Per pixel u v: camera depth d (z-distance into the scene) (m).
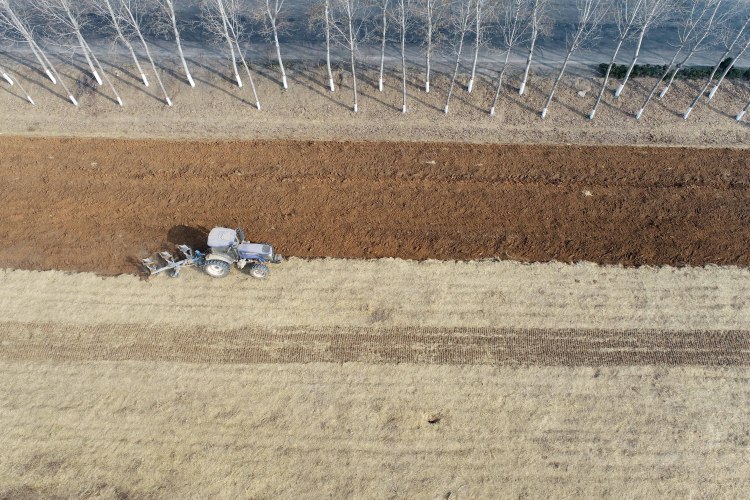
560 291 18.36
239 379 16.45
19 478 14.67
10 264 18.97
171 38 26.19
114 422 15.62
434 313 17.84
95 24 26.81
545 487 14.66
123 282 18.52
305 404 16.00
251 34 25.66
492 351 17.03
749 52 25.69
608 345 17.14
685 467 14.93
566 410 15.90
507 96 24.28
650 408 15.91
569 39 26.38
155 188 21.11
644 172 21.78
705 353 16.98
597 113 23.81
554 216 20.36
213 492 14.59
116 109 24.00
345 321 17.64
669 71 24.72
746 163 22.08
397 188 21.20
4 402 15.91
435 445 15.34
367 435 15.49
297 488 14.66
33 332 17.34
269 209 20.53
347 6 21.23
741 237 19.81
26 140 22.92
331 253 19.39
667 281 18.61
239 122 23.61
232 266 18.83
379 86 24.38
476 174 21.70
